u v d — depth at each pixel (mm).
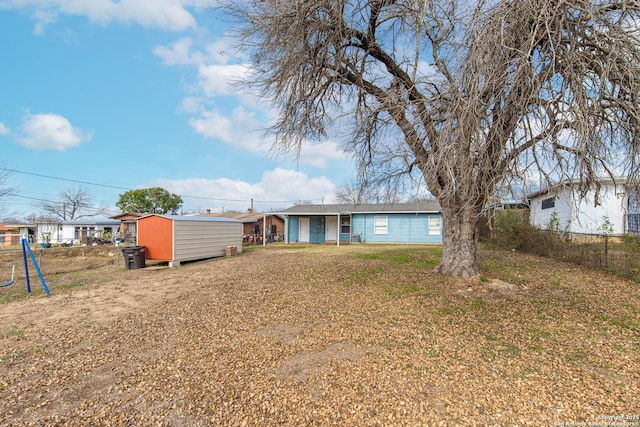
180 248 10891
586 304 4879
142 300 5965
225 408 2441
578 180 4078
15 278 8844
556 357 3170
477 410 2316
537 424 2145
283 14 5312
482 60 3570
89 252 17766
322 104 7137
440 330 3963
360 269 8211
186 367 3145
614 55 3400
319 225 21219
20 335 4152
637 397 2426
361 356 3279
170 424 2268
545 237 9172
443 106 4324
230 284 7105
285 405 2453
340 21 5418
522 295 5402
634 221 10734
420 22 4809
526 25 3775
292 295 5887
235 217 26094
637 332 3768
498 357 3191
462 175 3918
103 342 3873
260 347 3586
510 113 3869
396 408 2367
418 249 13359
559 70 3771
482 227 14375
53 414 2410
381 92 6559
